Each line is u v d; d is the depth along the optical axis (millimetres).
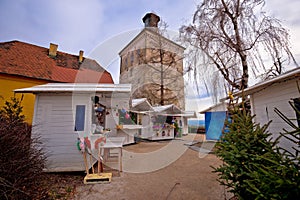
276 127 3873
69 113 3830
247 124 2291
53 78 9000
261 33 6121
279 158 1541
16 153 2143
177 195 2658
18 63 8656
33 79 8367
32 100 7902
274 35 5840
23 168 2154
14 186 1902
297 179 1227
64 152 3682
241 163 1952
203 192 2756
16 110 4727
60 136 3727
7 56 8648
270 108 4086
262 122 4406
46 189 2645
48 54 10820
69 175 3588
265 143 1948
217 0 6844
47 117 3762
